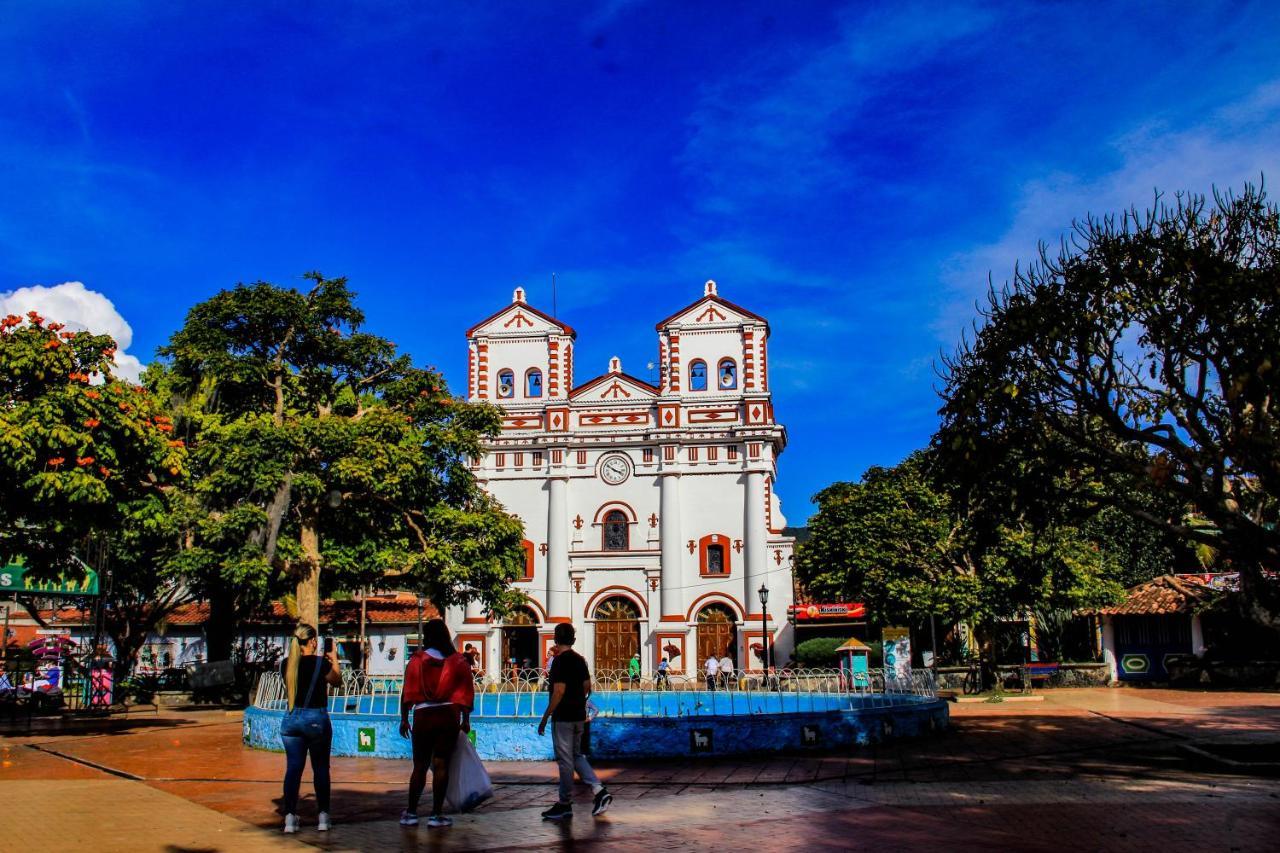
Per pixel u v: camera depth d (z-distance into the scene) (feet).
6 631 128.98
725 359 169.48
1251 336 47.57
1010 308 55.77
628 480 165.99
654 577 162.09
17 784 46.73
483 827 35.22
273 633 150.30
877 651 147.33
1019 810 37.11
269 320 110.73
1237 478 55.72
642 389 169.99
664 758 54.34
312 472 97.76
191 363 111.04
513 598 112.98
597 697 88.99
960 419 55.52
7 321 67.67
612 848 31.50
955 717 80.89
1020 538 113.09
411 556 104.17
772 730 56.59
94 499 66.49
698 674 155.53
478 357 174.60
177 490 95.96
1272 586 59.52
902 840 32.09
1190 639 131.64
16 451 63.57
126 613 125.70
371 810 39.06
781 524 162.40
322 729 34.99
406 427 103.60
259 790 44.39
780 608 158.20
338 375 117.29
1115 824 34.22
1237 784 43.42
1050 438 57.21
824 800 40.19
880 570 123.34
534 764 53.88
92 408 67.10
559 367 173.17
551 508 165.07
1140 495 73.00
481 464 168.66
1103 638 134.72
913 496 125.70
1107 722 75.10
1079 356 52.90
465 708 35.68
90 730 77.46
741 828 34.53
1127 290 52.54
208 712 100.12
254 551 91.50
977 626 118.73
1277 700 97.50
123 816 37.60
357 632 162.09
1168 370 51.37
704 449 165.07
